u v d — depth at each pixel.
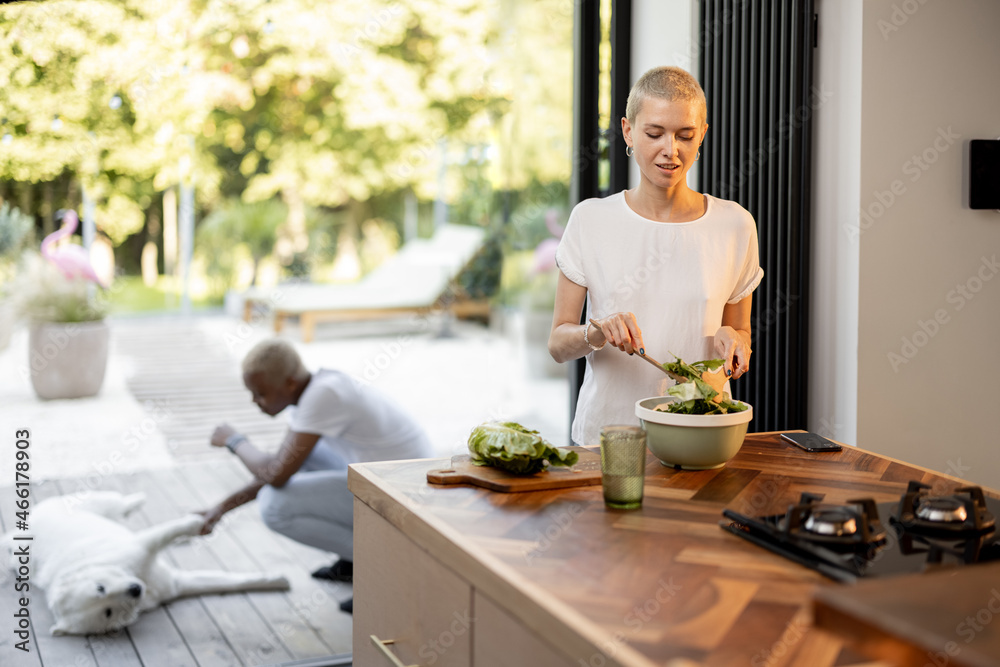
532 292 5.12
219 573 2.95
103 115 6.50
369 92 8.70
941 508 1.08
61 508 3.04
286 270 8.52
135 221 7.26
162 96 7.06
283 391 2.76
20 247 5.62
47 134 6.16
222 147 8.23
